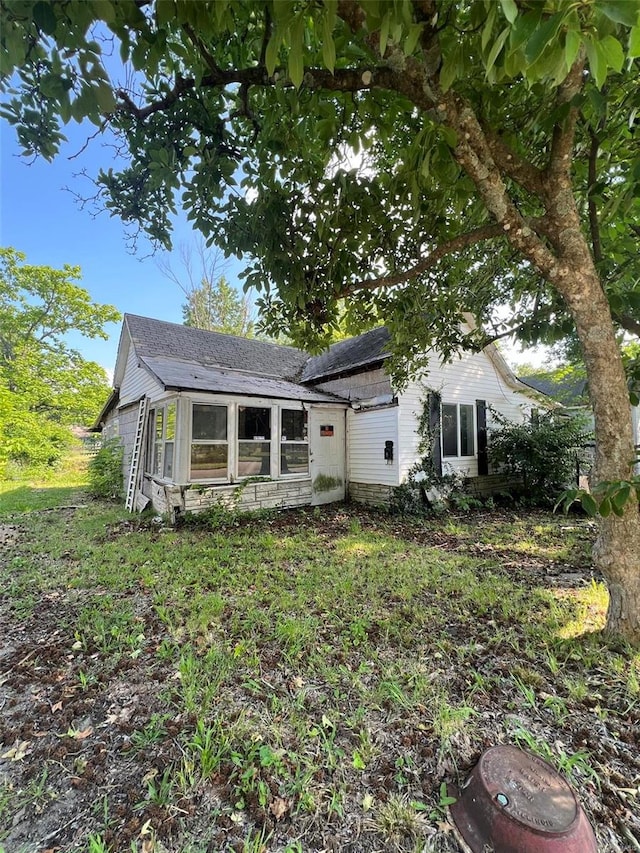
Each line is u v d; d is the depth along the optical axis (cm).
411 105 218
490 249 396
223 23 141
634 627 238
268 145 240
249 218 276
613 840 131
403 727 184
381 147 293
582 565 430
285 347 1194
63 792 153
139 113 226
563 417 898
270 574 400
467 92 200
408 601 329
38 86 188
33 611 315
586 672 222
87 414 1847
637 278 299
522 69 120
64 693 212
